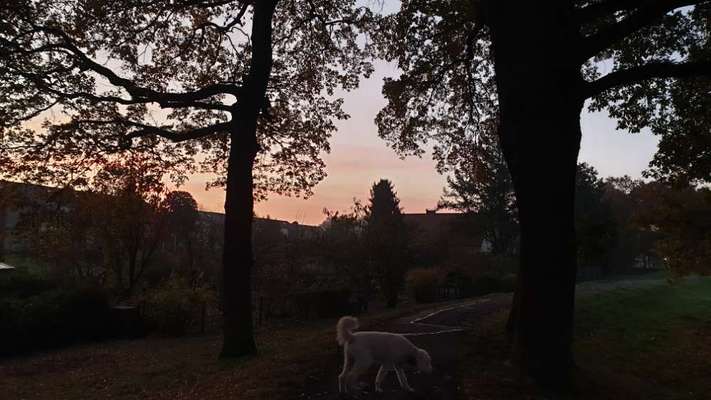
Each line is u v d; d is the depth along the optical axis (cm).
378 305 3064
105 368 1434
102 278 2752
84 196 1762
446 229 5000
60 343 1902
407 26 1909
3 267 2469
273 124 2106
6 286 2148
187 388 1078
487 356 1157
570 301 969
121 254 2759
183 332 2106
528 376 954
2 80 1391
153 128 1542
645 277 5309
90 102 1511
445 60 1959
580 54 995
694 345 1662
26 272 2428
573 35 1016
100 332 2028
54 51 1435
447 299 3291
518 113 989
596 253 1359
